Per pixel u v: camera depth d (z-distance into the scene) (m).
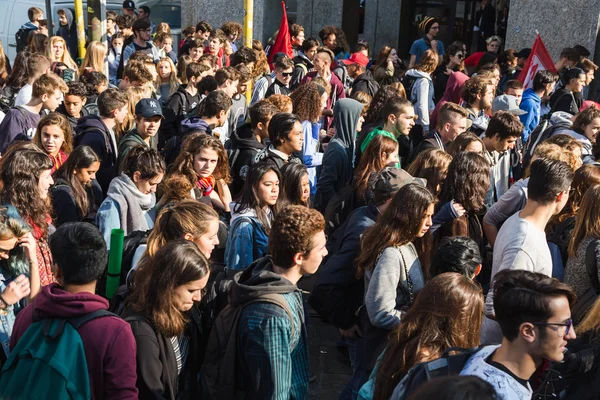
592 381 3.03
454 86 8.07
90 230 2.69
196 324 3.08
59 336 2.52
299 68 9.07
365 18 17.19
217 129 6.45
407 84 8.56
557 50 11.29
